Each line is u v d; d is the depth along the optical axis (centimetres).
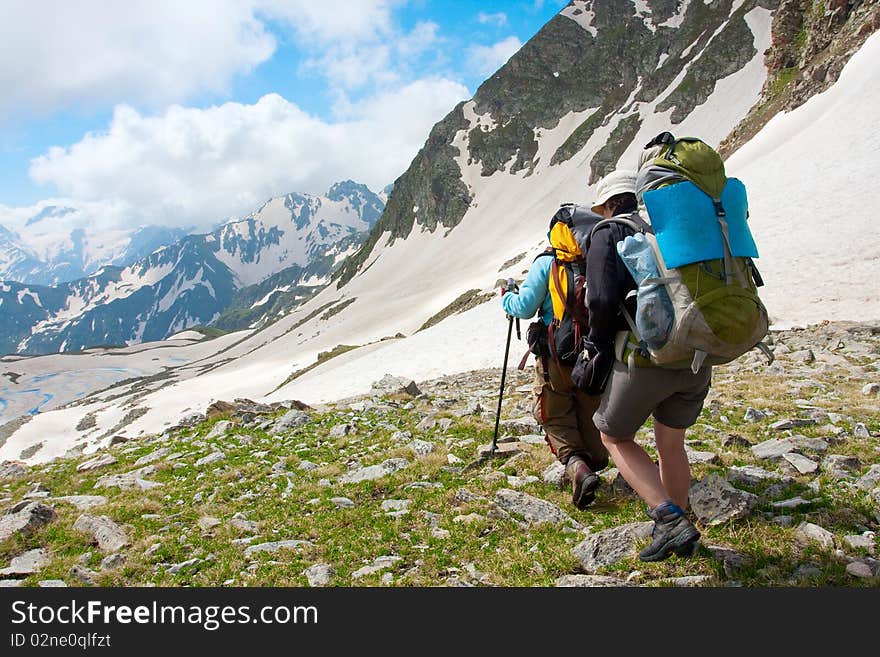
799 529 538
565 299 535
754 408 1020
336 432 1191
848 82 6506
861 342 1714
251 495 869
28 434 13325
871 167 4388
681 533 463
